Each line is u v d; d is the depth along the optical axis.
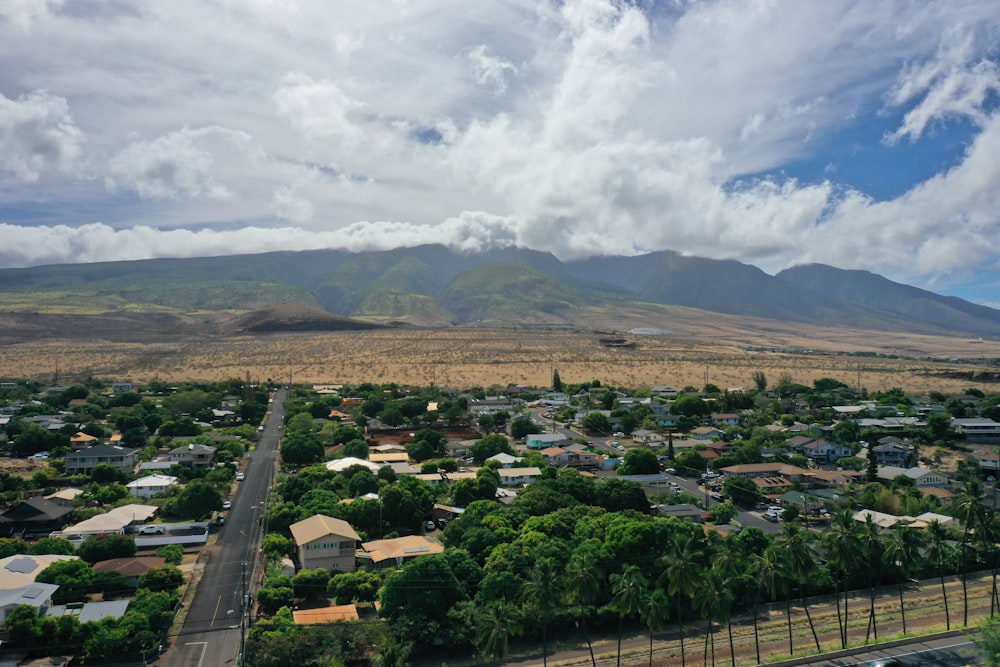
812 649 91.75
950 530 126.25
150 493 151.38
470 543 110.81
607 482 137.12
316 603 99.94
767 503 152.00
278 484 153.38
